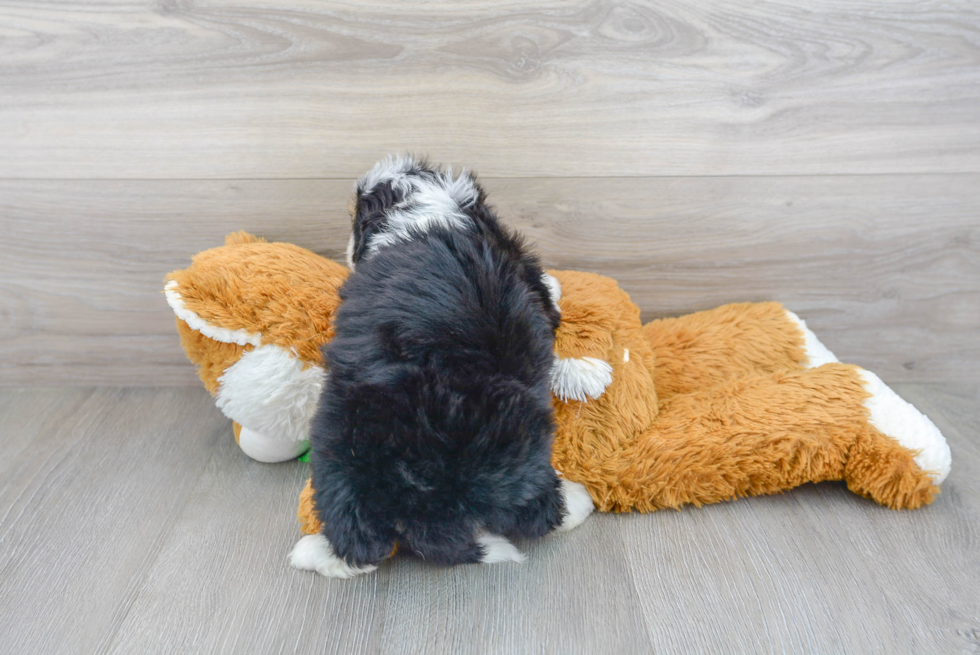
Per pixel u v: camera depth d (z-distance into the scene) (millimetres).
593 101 1044
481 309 738
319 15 988
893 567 803
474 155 1074
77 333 1179
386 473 688
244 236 1038
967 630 716
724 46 1019
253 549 836
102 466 1000
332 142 1060
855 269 1160
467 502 697
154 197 1087
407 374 706
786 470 894
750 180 1098
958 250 1145
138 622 729
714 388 985
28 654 692
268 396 892
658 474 878
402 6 984
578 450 896
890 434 886
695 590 771
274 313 881
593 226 1122
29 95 1015
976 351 1214
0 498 923
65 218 1095
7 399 1177
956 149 1079
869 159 1087
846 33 1018
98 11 977
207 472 992
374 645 701
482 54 1014
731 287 1172
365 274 787
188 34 993
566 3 990
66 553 827
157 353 1200
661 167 1087
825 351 1103
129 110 1031
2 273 1126
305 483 967
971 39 1021
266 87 1024
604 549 834
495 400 707
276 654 690
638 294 1174
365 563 741
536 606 750
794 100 1051
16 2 966
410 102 1038
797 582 780
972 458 1014
